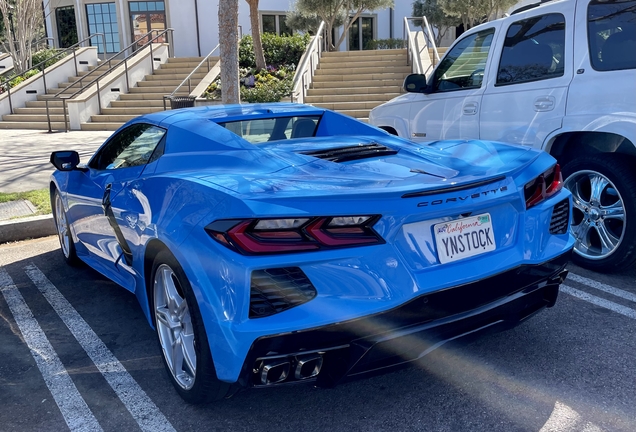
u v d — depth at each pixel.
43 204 6.85
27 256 5.45
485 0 19.06
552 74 4.39
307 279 2.18
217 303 2.24
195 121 3.37
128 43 25.80
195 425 2.61
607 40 4.06
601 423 2.50
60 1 26.88
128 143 3.82
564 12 4.35
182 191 2.59
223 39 9.17
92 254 4.33
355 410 2.68
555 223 2.95
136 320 3.87
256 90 15.09
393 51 19.02
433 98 5.47
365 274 2.23
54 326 3.81
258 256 2.15
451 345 2.56
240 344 2.17
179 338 2.74
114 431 2.59
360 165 2.81
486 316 2.55
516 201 2.70
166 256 2.60
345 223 2.23
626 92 3.86
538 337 3.35
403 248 2.36
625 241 4.03
